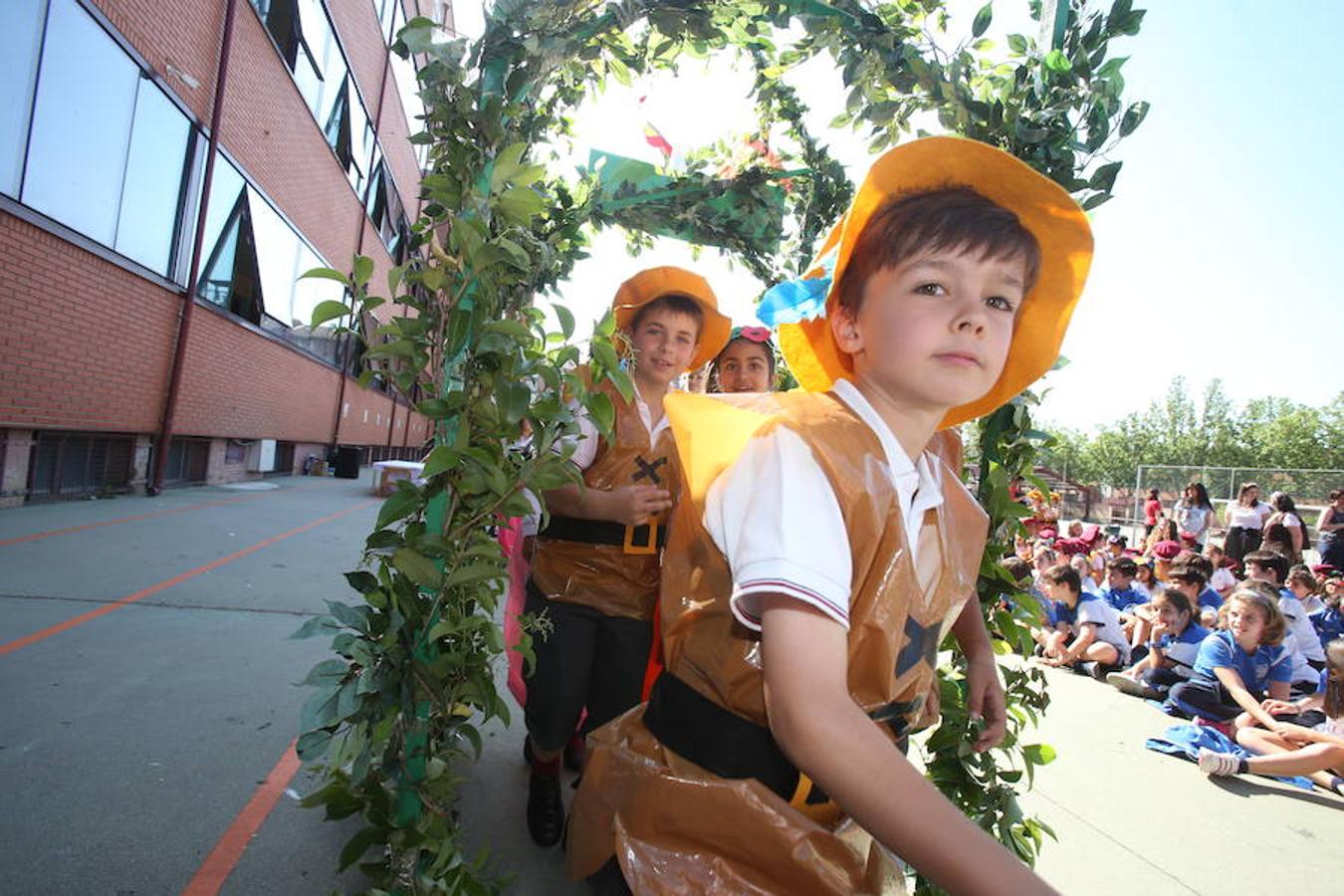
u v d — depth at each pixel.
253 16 9.50
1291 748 3.87
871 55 1.98
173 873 1.91
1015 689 2.04
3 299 5.70
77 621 3.80
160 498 8.51
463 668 1.67
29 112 5.76
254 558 5.79
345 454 16.03
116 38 6.72
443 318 1.70
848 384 1.18
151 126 7.50
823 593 0.91
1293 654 4.62
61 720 2.68
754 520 0.99
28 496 6.77
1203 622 5.78
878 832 0.85
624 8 1.81
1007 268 1.10
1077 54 1.85
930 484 1.18
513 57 1.75
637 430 2.51
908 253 1.09
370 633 1.63
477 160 1.71
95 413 7.15
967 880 0.80
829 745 0.86
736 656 1.11
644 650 2.42
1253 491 10.12
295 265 12.64
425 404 1.63
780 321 1.26
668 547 1.32
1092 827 2.91
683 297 2.65
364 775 1.52
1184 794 3.37
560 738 2.30
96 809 2.14
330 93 13.19
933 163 1.14
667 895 1.06
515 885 2.09
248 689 3.12
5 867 1.85
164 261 8.09
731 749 1.11
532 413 1.63
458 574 1.58
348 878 1.94
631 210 3.24
